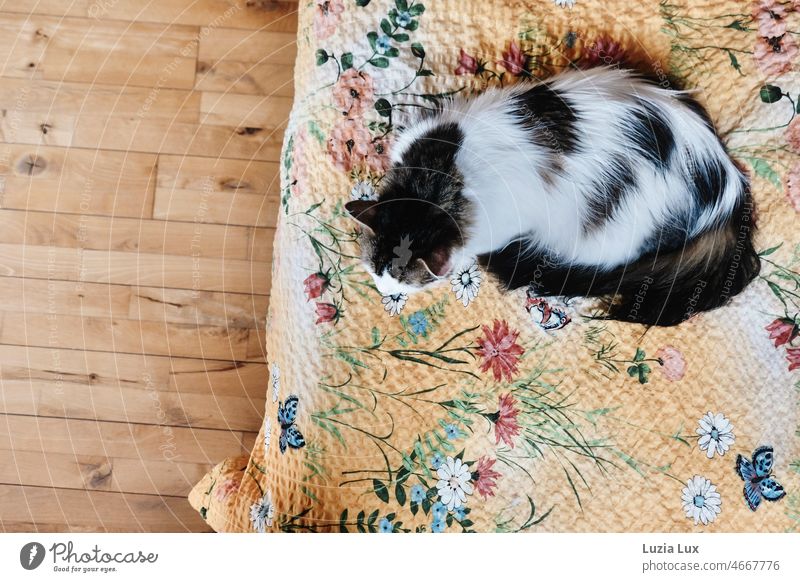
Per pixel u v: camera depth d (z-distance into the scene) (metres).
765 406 0.75
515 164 0.76
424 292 0.77
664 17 0.75
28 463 1.00
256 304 1.03
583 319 0.77
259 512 0.76
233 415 1.01
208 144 1.02
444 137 0.76
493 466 0.75
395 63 0.77
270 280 1.03
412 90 0.77
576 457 0.75
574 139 0.75
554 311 0.77
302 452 0.74
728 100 0.75
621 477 0.75
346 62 0.77
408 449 0.75
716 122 0.75
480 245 0.77
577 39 0.76
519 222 0.77
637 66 0.76
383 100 0.77
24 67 1.02
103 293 1.01
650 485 0.75
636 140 0.75
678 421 0.75
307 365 0.76
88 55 1.02
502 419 0.76
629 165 0.75
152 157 1.02
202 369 1.02
